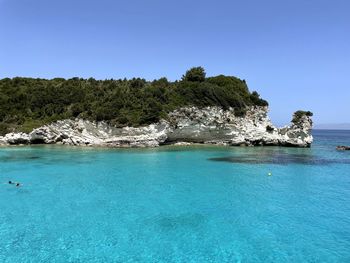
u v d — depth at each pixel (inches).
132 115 2874.0
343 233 900.6
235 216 1032.2
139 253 775.1
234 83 3531.0
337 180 1565.0
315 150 2891.2
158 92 3102.9
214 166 1872.5
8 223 949.8
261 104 3356.3
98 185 1398.9
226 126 3036.4
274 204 1162.0
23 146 2691.9
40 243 821.2
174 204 1146.7
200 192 1306.6
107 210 1074.1
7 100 3198.8
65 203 1141.7
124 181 1476.4
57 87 3442.4
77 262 727.7
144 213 1048.8
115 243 826.8
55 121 2901.1
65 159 2055.9
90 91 3289.9
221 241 845.2
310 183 1494.8
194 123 2992.1
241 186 1417.3
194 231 908.6
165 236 872.9
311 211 1086.4
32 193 1266.0
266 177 1609.3
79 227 926.4
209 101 3134.8
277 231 913.5
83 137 2760.8
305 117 3218.5
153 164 1909.4
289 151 2706.7
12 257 748.0
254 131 3056.1
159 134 2765.7
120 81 3548.2
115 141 2696.9
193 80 3474.4
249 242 840.3
